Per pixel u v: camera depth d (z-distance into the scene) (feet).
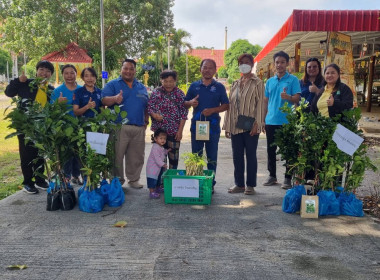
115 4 83.30
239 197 16.94
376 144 30.63
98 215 14.48
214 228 13.08
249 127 16.51
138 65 133.90
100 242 11.89
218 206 15.58
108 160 15.39
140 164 18.60
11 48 90.74
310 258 10.80
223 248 11.46
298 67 41.63
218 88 16.99
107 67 89.81
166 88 17.02
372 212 14.75
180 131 17.30
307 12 28.53
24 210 15.10
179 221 13.78
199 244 11.75
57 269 10.16
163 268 10.19
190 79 187.32
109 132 16.52
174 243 11.82
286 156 15.40
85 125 15.33
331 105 14.64
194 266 10.30
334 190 14.87
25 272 10.00
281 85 18.20
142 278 9.68
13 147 31.65
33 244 11.75
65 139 15.07
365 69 66.54
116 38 92.07
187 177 15.57
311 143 14.56
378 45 46.34
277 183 19.54
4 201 16.33
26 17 85.97
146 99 18.15
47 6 85.76
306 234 12.56
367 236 12.39
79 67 84.58
